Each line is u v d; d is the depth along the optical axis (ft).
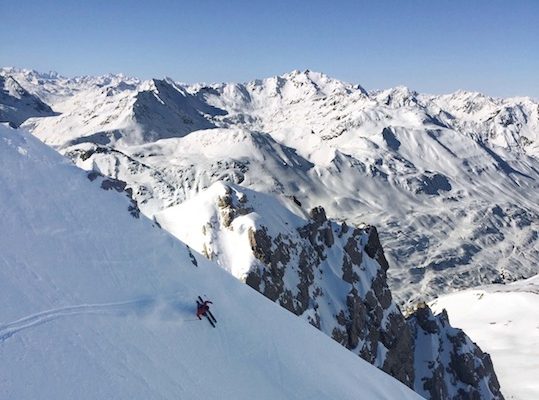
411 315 291.38
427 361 263.49
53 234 60.90
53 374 45.16
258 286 190.60
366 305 246.27
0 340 45.27
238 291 82.28
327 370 80.74
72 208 66.28
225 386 59.31
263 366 69.41
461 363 267.59
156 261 70.90
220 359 63.72
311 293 218.18
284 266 209.15
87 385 46.21
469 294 596.29
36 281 53.88
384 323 251.19
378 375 93.04
